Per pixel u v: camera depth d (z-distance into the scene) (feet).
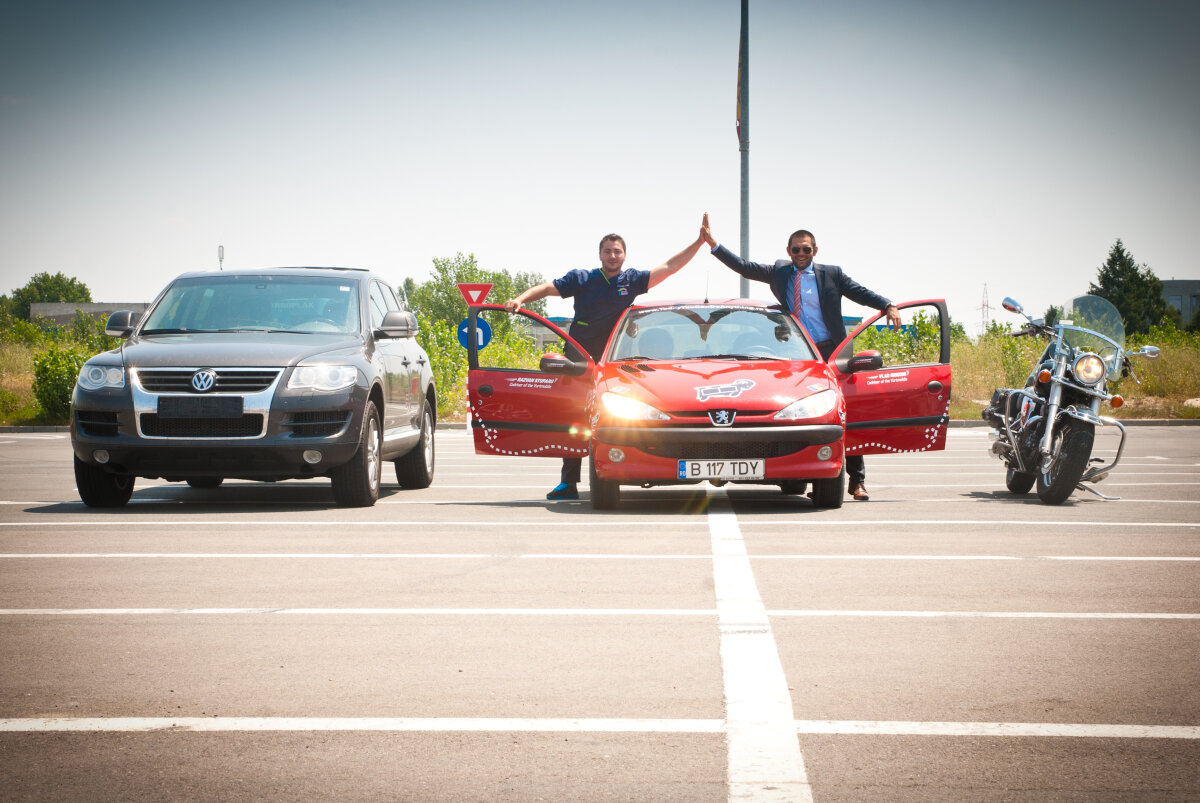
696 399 30.09
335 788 10.90
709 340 33.88
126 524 28.25
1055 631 16.81
